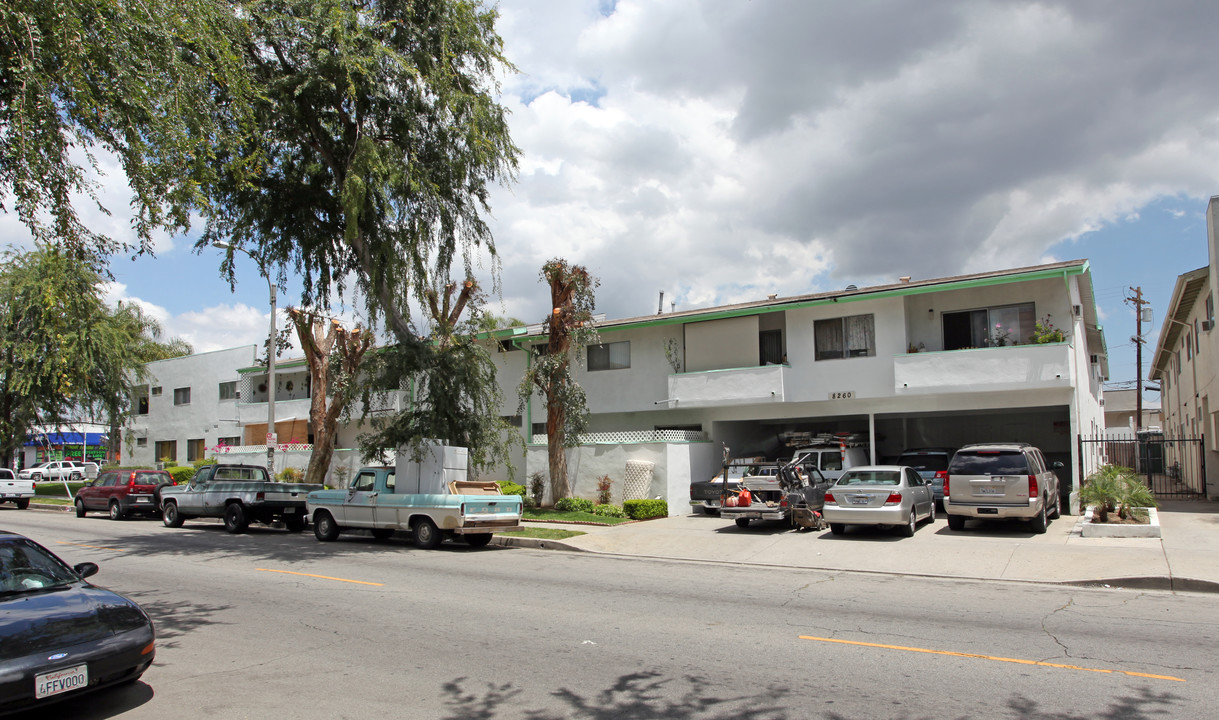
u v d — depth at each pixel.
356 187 14.70
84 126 7.93
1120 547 12.89
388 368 16.89
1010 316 19.84
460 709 5.59
